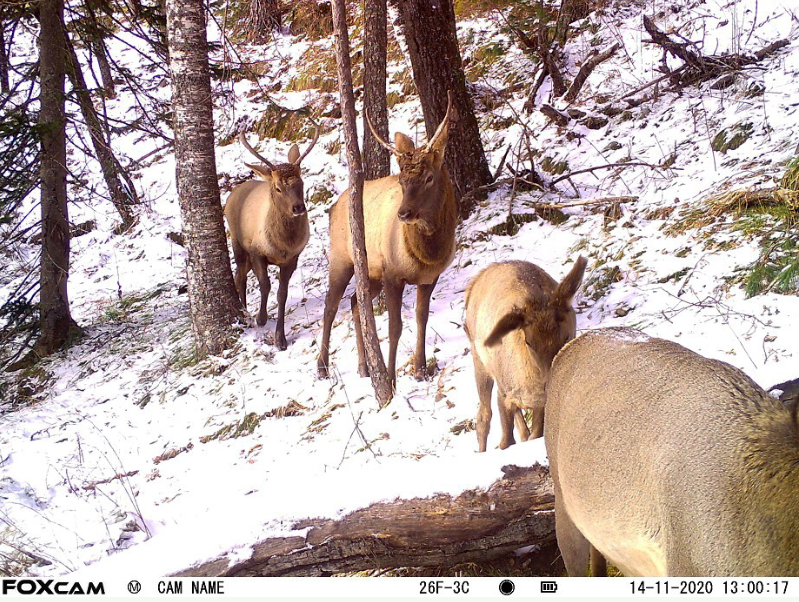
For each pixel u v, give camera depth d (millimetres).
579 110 11492
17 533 5969
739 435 2121
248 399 7758
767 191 7129
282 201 8750
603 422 2607
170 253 14281
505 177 10641
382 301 8719
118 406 8789
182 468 6941
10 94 10836
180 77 9070
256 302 10781
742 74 10055
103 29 11734
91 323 11945
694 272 6738
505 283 4789
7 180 10516
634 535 2375
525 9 14656
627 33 12859
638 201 8688
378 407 6711
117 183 12781
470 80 13750
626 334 3037
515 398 4598
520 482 3750
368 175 10891
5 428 8758
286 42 18203
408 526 3783
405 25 10172
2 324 12648
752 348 5301
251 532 3725
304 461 6207
